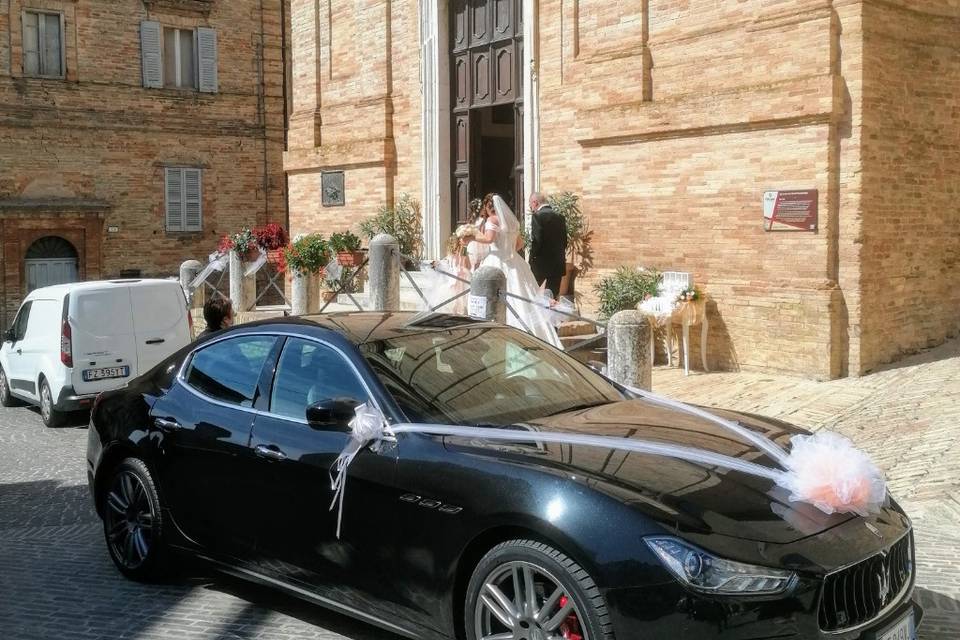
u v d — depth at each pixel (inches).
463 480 162.2
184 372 228.7
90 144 1084.5
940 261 473.4
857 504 155.3
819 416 373.4
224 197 1168.8
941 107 464.8
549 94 595.5
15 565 253.4
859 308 434.6
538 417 187.0
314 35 816.3
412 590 169.2
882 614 149.9
